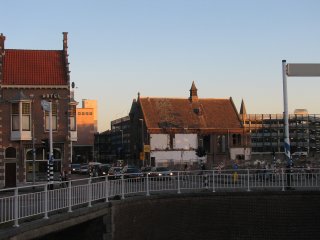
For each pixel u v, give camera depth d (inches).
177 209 925.8
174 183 973.2
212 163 3125.0
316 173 967.0
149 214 892.0
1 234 514.0
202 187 971.3
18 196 585.0
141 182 935.0
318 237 939.3
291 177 981.8
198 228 934.4
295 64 979.3
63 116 1749.5
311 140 5270.7
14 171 1694.1
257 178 987.9
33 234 585.9
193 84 3831.2
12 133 1691.7
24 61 1802.4
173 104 3752.5
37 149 1734.7
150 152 3476.9
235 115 3801.7
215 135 3651.6
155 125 3540.8
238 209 946.7
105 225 794.2
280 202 948.0
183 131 3567.9
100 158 6127.0
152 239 890.1
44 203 633.0
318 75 979.9
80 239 774.5
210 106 3811.5
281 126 5221.5
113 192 854.5
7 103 1702.8
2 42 1750.7
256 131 5177.2
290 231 941.8
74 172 2834.6
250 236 941.2
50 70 1790.1
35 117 1718.8
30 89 1724.9
